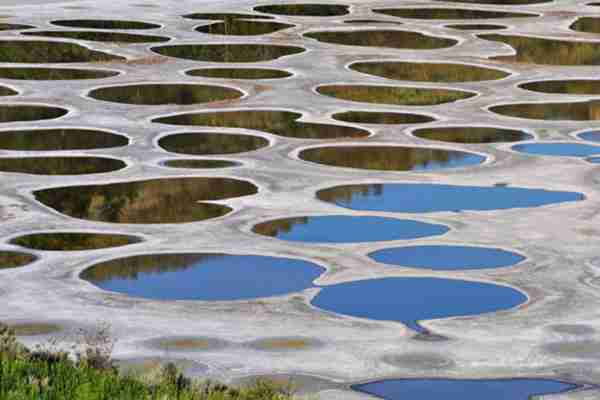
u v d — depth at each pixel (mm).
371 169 44156
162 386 18500
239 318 26922
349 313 27422
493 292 29062
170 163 44750
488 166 44844
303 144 48781
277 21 90750
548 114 56656
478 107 58219
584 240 34031
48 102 57438
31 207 37719
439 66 71125
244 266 31328
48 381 17922
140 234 34531
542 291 29125
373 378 23062
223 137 50000
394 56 74625
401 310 27656
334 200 39062
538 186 41375
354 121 54094
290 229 35250
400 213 37344
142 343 24969
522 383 22875
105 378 18250
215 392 18719
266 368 23500
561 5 103125
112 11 94125
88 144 48062
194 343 25062
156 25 87000
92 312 27172
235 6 99000
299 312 27438
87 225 35500
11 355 19359
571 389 22578
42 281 29734
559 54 77125
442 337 25625
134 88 61938
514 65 71875
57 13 92125
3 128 51000
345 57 73938
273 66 70062
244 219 36406
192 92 61125
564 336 25719
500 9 99688
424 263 31672
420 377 23125
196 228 35281
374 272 30797
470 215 37125
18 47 75062
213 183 41406
